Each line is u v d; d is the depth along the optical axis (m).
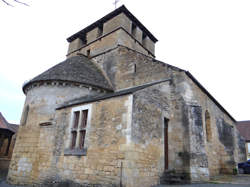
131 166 7.09
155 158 8.58
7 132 21.41
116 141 7.71
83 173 8.19
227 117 17.98
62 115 10.49
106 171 7.52
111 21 17.89
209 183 8.60
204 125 12.20
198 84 12.22
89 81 12.59
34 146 10.73
